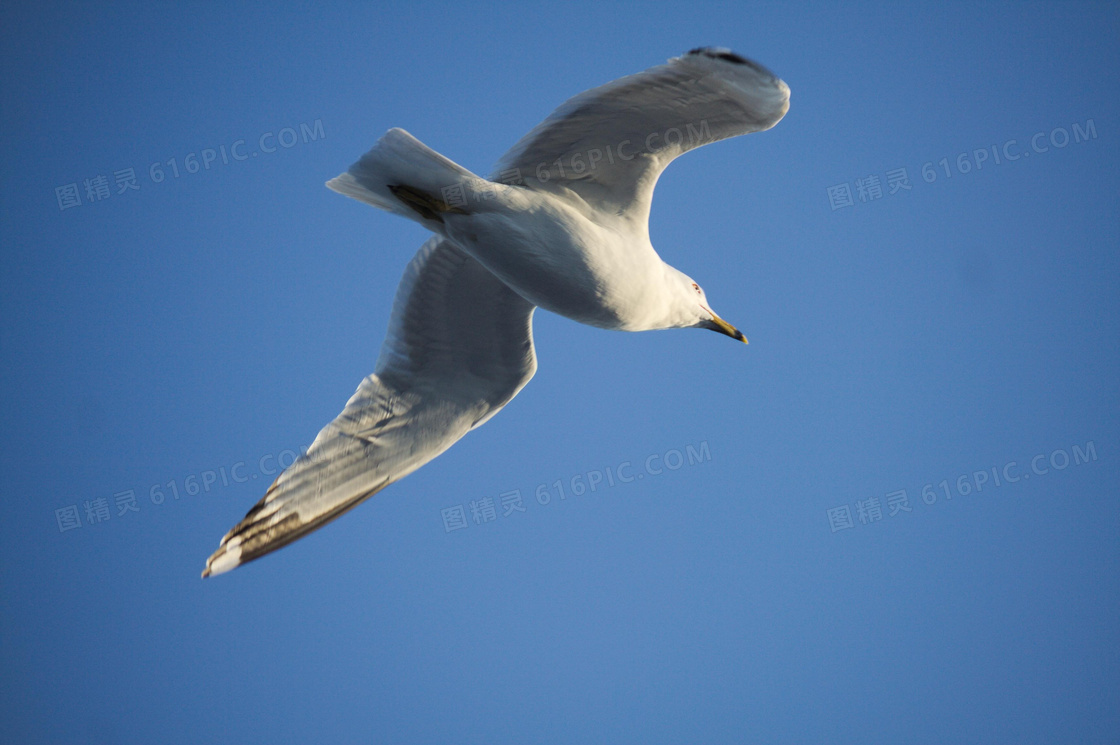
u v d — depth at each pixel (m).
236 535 12.92
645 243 11.90
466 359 13.38
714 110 10.60
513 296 12.62
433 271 12.70
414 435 13.74
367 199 11.30
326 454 13.41
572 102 10.80
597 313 11.90
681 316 12.96
